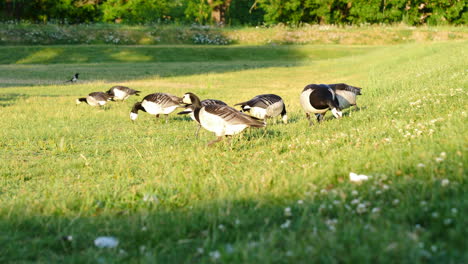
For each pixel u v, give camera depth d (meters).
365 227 4.86
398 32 71.50
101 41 67.31
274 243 4.76
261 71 43.47
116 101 24.17
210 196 7.21
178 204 7.13
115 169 9.91
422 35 70.31
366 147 8.70
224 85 33.44
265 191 7.08
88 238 5.98
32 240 5.88
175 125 16.75
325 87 13.24
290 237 4.80
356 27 75.69
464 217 4.69
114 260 5.02
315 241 4.63
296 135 12.23
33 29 66.69
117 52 58.59
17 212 6.84
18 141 13.72
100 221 6.50
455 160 6.66
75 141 14.08
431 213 5.06
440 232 4.66
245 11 99.75
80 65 50.09
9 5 77.56
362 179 6.91
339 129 12.18
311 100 13.18
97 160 11.18
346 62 45.91
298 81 35.88
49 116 18.64
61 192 8.13
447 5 78.31
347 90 15.17
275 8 81.06
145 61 55.97
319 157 8.92
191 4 88.62
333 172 7.50
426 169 6.60
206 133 14.63
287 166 8.73
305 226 5.33
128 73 41.38
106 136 14.66
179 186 7.86
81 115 19.14
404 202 5.56
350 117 14.00
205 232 5.66
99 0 86.94
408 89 18.09
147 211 6.69
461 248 4.18
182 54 59.47
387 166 7.20
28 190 8.72
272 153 10.20
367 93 20.70
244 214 6.07
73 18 83.62
